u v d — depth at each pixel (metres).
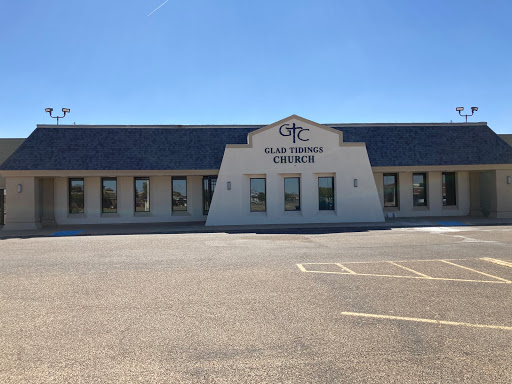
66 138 23.38
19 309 6.69
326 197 23.23
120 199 24.25
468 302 6.86
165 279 8.82
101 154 22.75
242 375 4.27
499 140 24.95
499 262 10.48
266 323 5.89
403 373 4.28
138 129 24.30
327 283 8.30
